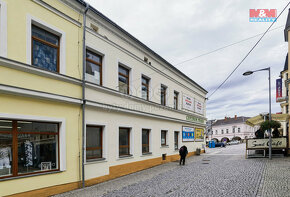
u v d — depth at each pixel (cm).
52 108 676
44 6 675
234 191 627
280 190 617
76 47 788
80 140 765
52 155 686
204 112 2248
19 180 567
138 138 1120
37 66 641
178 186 718
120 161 965
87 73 848
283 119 1459
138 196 617
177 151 1563
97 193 662
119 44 1030
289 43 1439
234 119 6272
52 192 646
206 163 1306
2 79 550
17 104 580
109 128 917
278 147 1388
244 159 1409
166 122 1440
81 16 821
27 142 620
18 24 599
